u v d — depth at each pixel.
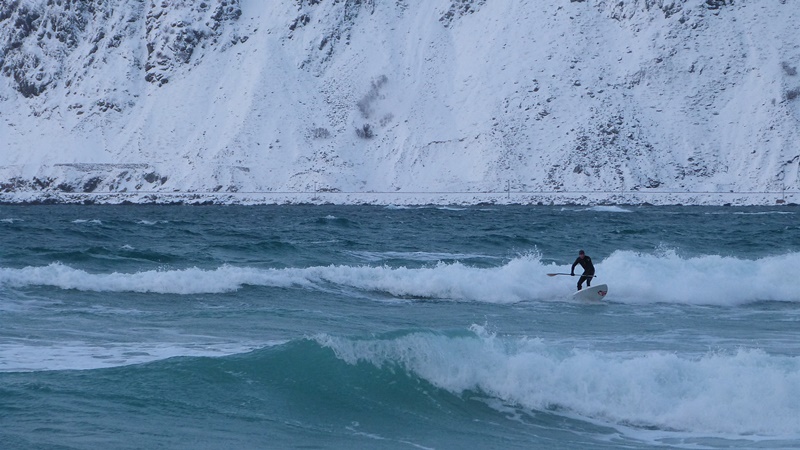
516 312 89.19
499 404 48.84
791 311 94.12
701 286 103.50
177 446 39.78
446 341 52.19
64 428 40.69
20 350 59.56
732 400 47.84
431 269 108.25
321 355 51.19
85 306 81.31
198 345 63.59
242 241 166.50
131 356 58.53
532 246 167.12
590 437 44.84
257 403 46.59
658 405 48.03
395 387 49.41
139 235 178.50
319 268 103.94
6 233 166.75
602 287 99.00
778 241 190.88
